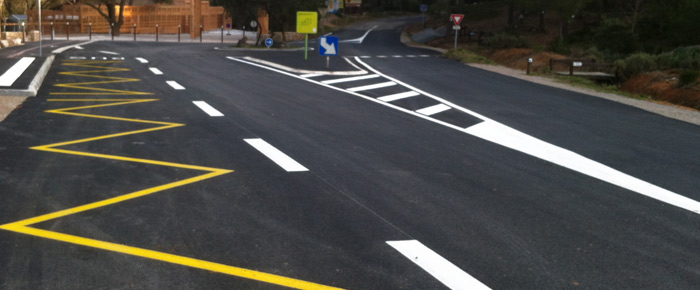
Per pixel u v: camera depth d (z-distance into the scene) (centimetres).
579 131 1158
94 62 2355
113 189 678
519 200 686
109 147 892
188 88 1630
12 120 1092
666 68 2530
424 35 6569
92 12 5644
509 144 1012
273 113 1255
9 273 453
